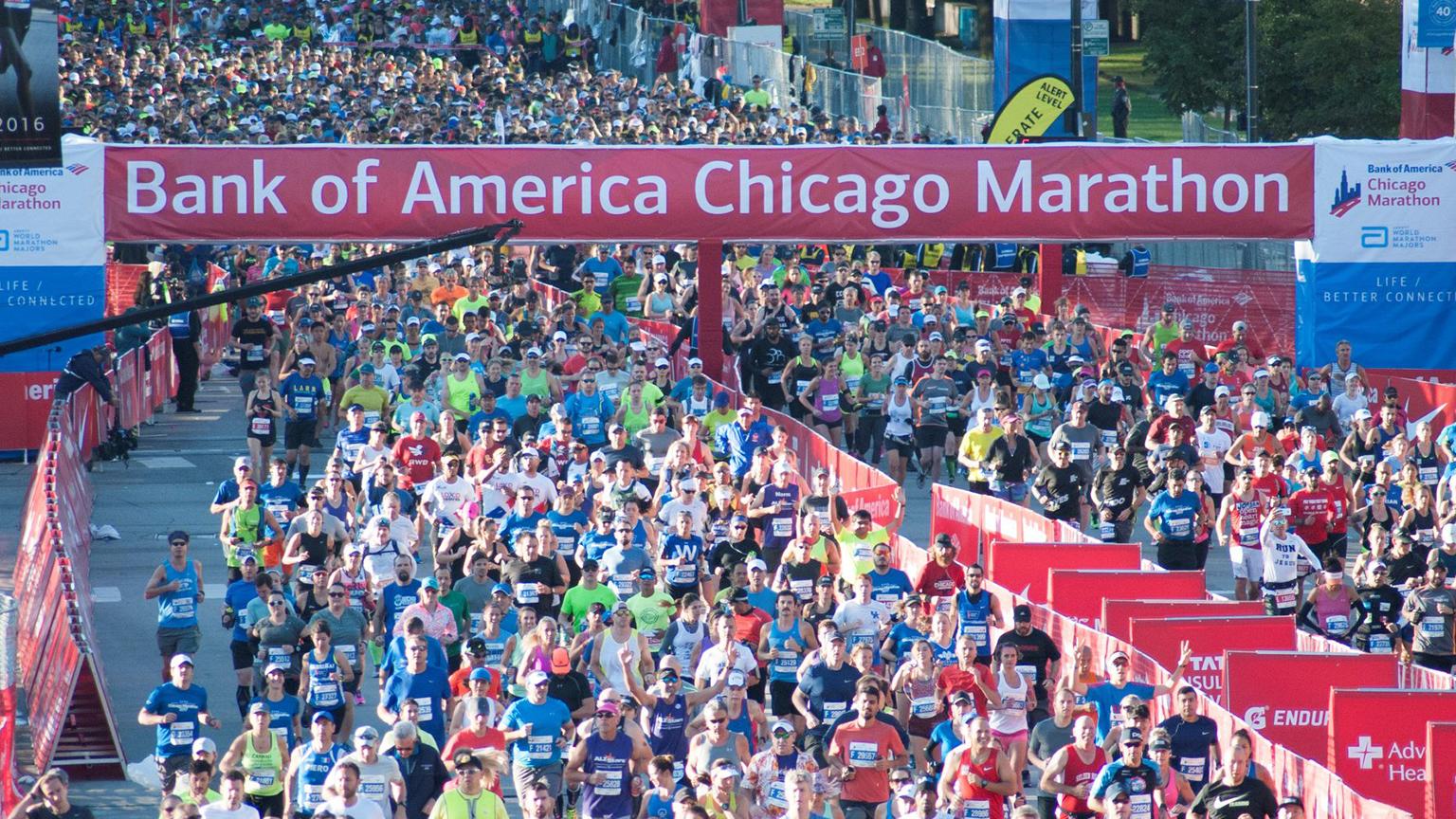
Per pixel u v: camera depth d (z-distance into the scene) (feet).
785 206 390.01
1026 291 447.42
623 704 185.47
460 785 170.71
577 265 492.95
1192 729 185.47
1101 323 507.30
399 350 362.12
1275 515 260.83
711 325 398.62
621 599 242.99
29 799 163.43
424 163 382.22
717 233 389.39
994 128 468.75
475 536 245.45
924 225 391.45
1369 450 312.91
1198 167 391.45
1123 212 392.06
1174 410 312.71
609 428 300.20
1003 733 199.93
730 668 203.82
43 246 373.20
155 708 193.98
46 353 378.53
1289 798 172.14
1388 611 247.91
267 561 258.57
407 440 302.45
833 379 358.43
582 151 385.91
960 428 351.25
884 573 231.30
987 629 222.48
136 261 542.57
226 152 377.09
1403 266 395.34
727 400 327.26
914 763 201.05
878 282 478.18
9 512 335.88
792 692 217.15
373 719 235.40
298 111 650.43
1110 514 291.58
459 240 123.03
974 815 180.14
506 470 279.08
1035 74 487.61
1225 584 309.01
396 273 470.39
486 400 312.50
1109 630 222.69
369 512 277.64
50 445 290.15
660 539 264.11
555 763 189.37
